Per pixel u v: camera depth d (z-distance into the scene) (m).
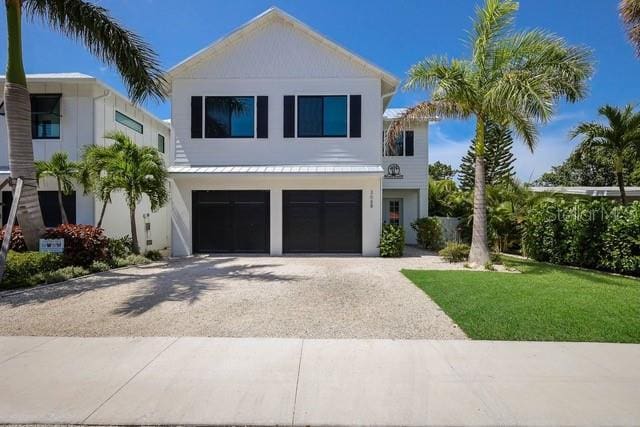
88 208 14.41
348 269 11.27
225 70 14.87
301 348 4.99
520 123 11.15
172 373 4.26
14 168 10.04
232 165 14.84
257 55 14.87
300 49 14.83
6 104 9.98
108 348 4.97
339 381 4.09
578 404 3.64
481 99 11.11
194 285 8.87
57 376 4.18
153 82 11.65
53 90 14.30
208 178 14.50
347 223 14.81
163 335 5.50
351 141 14.77
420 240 18.22
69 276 9.57
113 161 12.48
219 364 4.50
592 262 11.29
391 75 14.66
